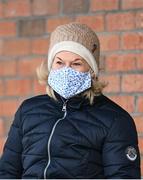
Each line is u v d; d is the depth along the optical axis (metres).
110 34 6.80
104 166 4.34
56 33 4.60
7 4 7.22
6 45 7.22
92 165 4.33
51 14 7.06
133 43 6.71
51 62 4.62
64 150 4.32
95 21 6.86
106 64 6.79
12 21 7.21
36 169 4.36
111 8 6.80
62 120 4.43
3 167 4.67
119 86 6.74
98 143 4.34
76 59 4.49
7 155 4.67
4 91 7.22
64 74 4.45
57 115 4.49
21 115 4.65
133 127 4.45
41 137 4.41
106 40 6.80
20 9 7.18
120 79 6.73
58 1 7.02
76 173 4.30
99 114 4.42
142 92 6.66
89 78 4.50
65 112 4.48
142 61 6.67
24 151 4.53
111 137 4.33
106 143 4.34
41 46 7.10
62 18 7.01
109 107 4.49
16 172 4.67
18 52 7.18
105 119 4.39
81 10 6.93
